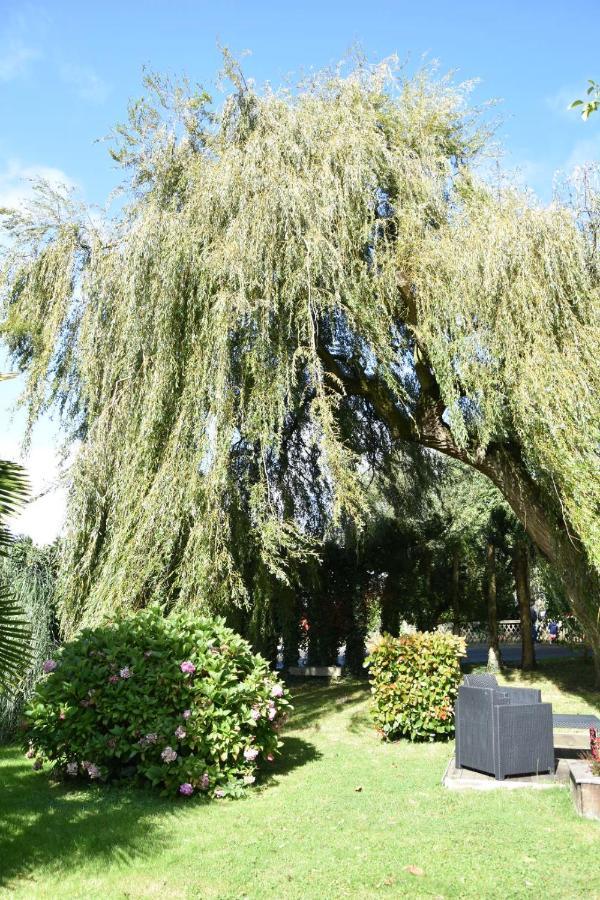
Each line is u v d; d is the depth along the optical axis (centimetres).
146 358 769
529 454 695
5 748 721
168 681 569
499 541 1331
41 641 752
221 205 770
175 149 857
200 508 718
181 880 362
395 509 1194
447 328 738
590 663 1354
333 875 366
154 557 719
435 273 752
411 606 1398
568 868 371
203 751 550
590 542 650
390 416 917
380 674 771
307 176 784
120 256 819
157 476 724
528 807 486
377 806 499
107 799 521
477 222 757
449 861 383
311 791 548
